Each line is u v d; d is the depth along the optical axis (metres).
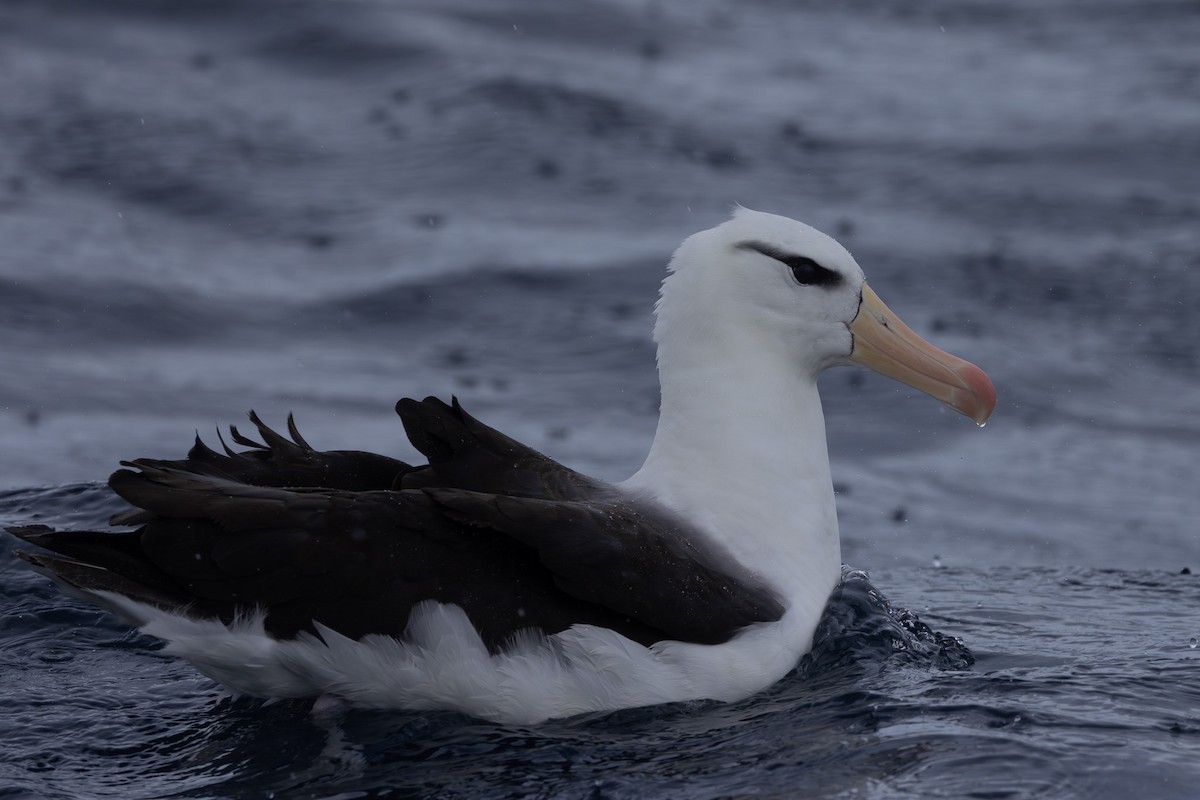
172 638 8.07
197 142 23.84
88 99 25.20
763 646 8.54
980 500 14.78
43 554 8.04
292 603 8.04
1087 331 18.89
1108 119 26.55
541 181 22.92
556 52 29.30
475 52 28.03
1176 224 22.28
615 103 26.17
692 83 28.36
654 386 17.16
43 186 22.05
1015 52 31.88
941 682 8.84
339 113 25.53
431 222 21.44
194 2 29.38
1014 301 19.62
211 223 21.44
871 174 24.05
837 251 9.48
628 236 21.06
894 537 13.73
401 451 14.88
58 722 8.47
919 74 30.00
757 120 26.36
